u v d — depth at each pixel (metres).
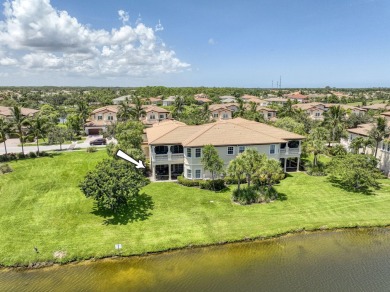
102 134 73.25
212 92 193.50
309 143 43.16
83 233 25.67
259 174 32.19
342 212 29.62
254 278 20.77
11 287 20.05
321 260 22.80
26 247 23.62
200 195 34.03
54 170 43.81
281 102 141.38
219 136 39.97
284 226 27.00
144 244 24.25
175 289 19.80
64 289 19.91
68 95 192.00
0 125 49.38
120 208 30.38
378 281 20.38
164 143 38.81
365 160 36.09
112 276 21.09
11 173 42.12
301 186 36.66
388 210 29.98
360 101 158.12
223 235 25.64
